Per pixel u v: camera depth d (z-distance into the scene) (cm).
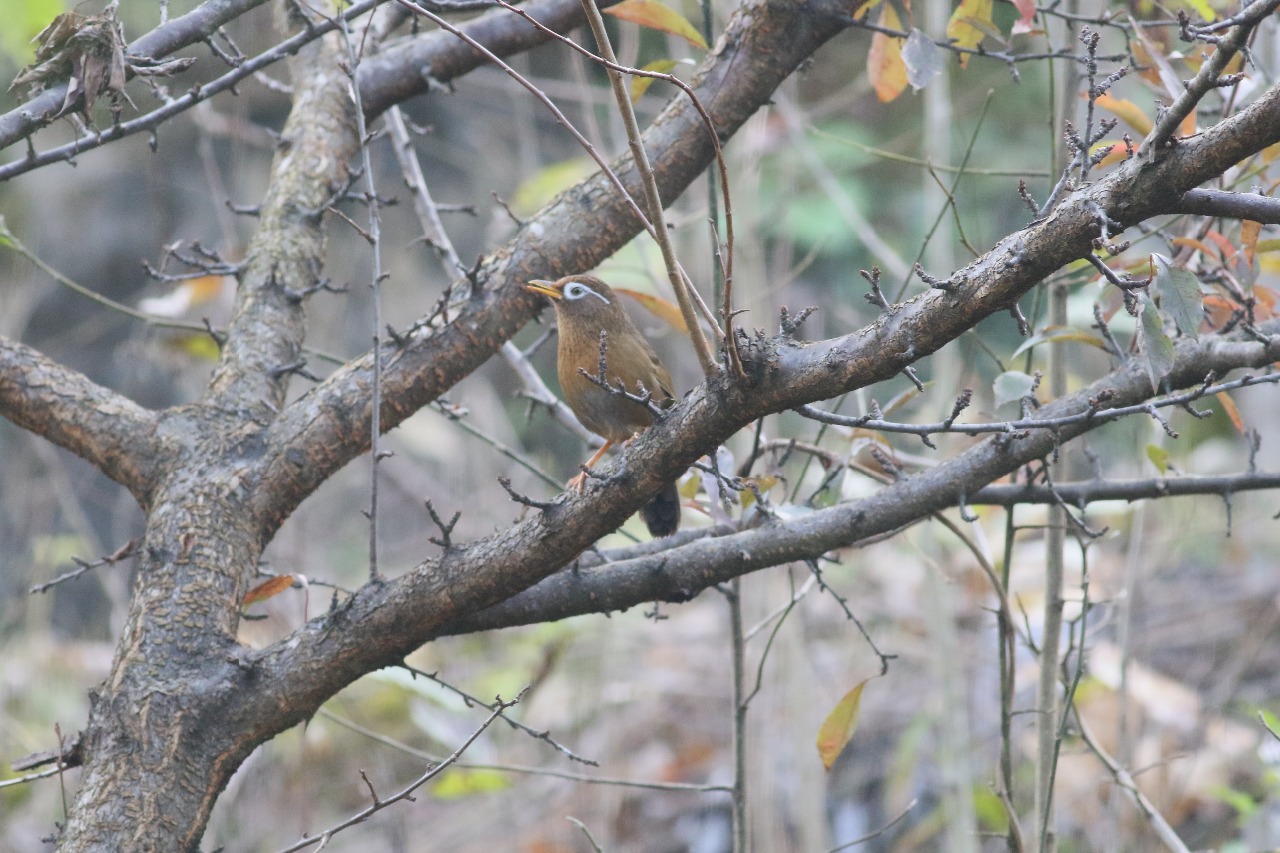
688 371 1625
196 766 616
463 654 1541
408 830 1367
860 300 1817
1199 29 509
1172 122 471
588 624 1412
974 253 727
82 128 661
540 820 1389
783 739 1342
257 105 2141
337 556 1736
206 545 668
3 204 2128
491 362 2044
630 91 793
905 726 1527
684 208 1512
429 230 871
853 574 1650
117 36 603
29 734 1369
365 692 1480
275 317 781
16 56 979
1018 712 794
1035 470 758
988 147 1936
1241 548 1709
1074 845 1275
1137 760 1247
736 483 615
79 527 1488
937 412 1204
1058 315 879
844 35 1967
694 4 1434
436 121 2252
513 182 2111
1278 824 1138
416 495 1816
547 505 601
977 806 1282
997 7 1555
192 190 2169
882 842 1446
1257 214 476
